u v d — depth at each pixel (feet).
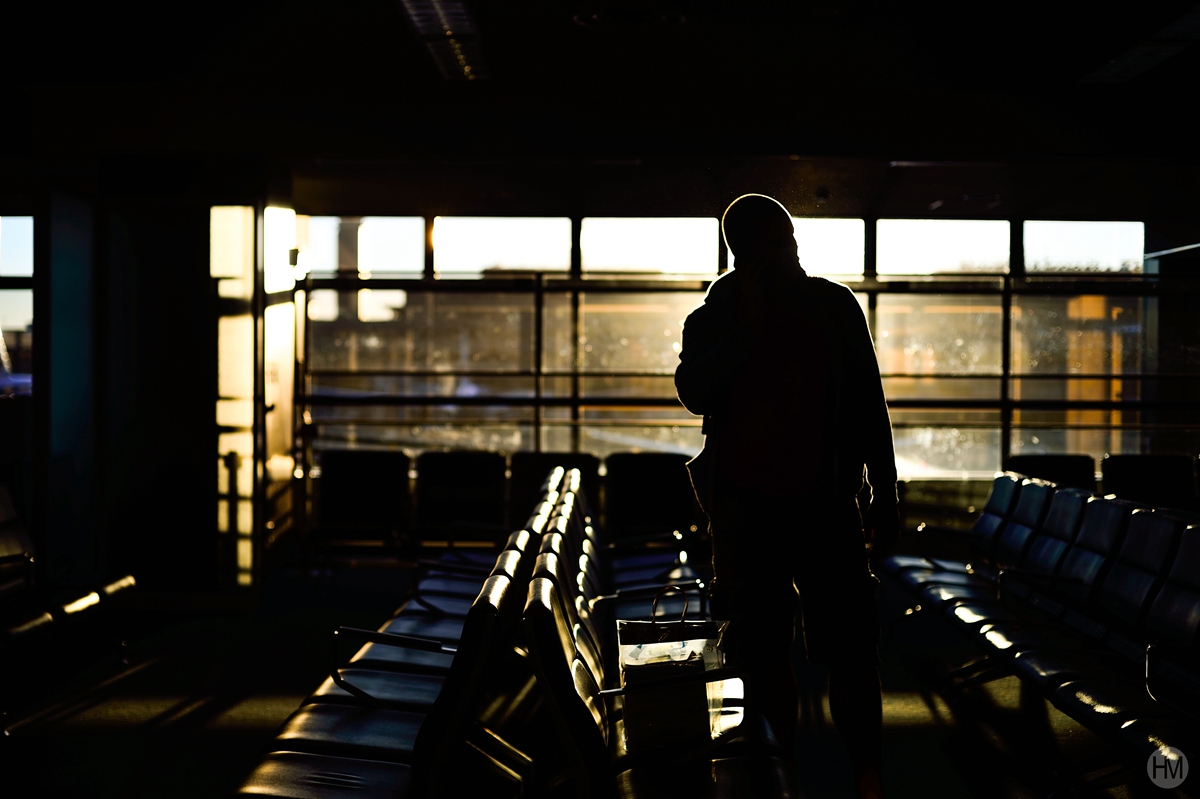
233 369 21.65
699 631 9.45
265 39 20.49
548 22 19.63
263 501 21.80
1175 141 21.67
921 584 16.70
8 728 13.65
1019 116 21.88
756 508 7.68
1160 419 25.88
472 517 23.36
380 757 9.11
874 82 21.74
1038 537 16.37
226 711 14.44
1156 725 9.64
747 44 21.08
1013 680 16.02
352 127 21.86
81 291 21.71
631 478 23.00
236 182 21.72
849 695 7.66
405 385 25.98
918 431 25.93
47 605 14.84
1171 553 12.53
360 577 25.02
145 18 18.92
